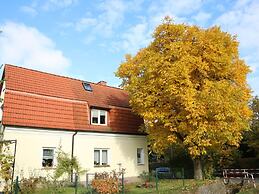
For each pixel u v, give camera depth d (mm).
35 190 15922
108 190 15180
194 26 22484
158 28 22719
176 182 20906
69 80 26047
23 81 21781
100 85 28922
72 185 19672
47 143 20578
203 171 24656
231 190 22125
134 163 26344
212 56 20531
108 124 25266
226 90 19578
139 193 16359
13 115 19297
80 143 22500
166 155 33938
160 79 20391
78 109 23391
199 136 19391
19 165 18797
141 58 23516
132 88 22328
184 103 19266
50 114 21359
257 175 29547
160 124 22812
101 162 23828
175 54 20609
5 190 13664
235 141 20000
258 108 29953
